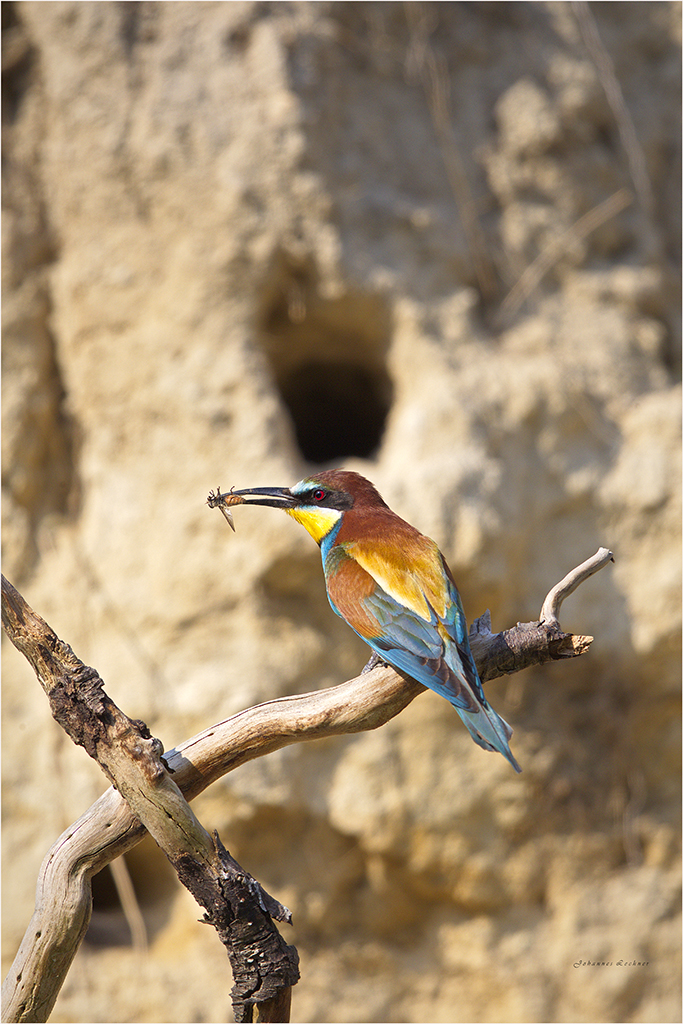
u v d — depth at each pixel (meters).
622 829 11.69
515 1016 11.30
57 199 11.73
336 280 11.53
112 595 11.02
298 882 11.15
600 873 11.62
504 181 13.01
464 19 13.30
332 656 11.16
